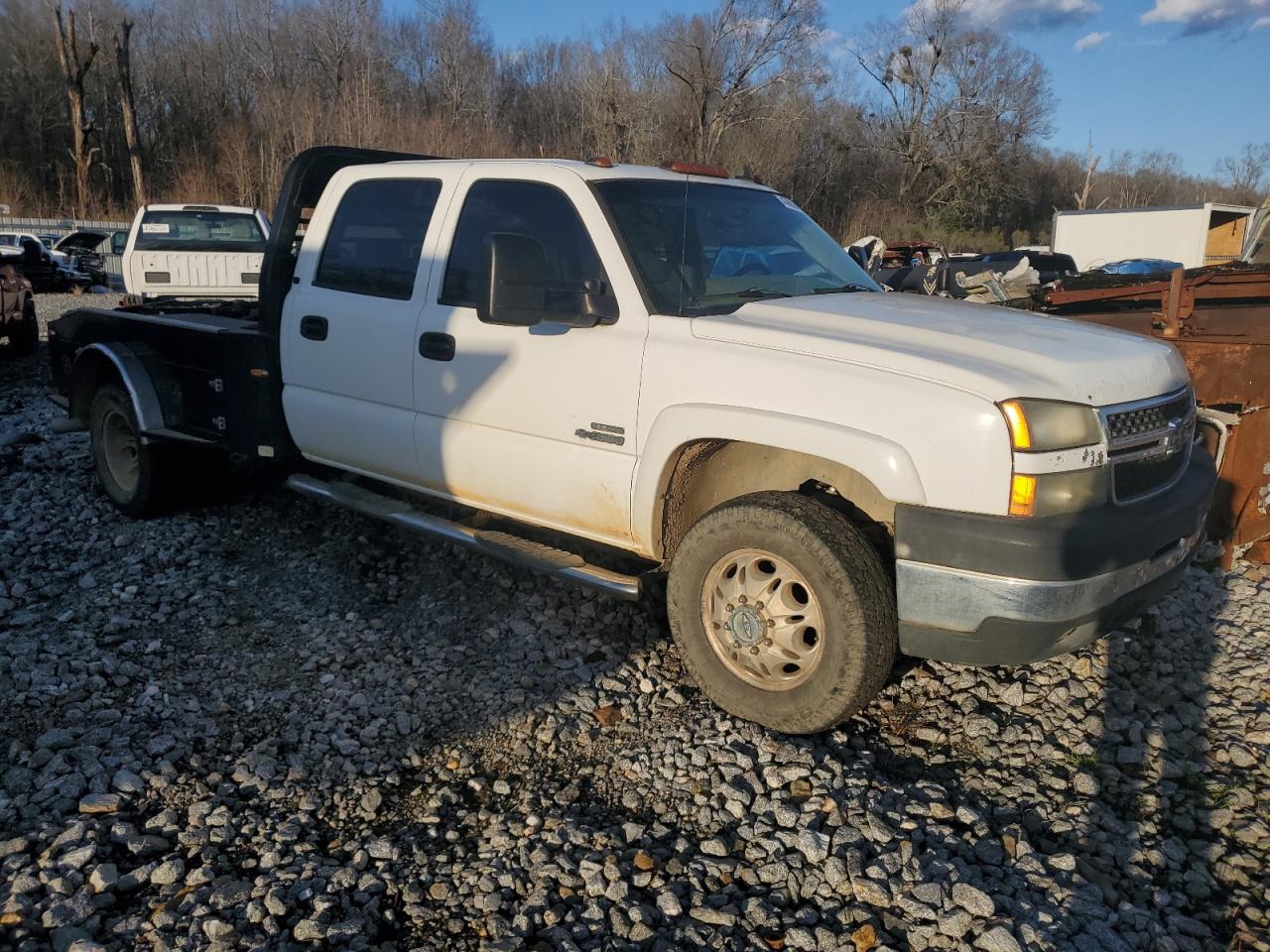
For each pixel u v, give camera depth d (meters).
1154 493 3.65
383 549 5.55
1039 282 8.79
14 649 4.43
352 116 32.72
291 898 3.00
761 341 3.73
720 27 38.53
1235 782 3.61
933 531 3.34
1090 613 3.36
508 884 3.07
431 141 32.97
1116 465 3.47
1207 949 2.87
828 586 3.55
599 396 4.06
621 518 4.09
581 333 4.12
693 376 3.80
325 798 3.52
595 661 4.41
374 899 3.01
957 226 52.06
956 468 3.30
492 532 4.68
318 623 4.79
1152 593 3.66
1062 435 3.29
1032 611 3.27
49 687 4.13
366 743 3.85
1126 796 3.54
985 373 3.36
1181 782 3.62
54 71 47.19
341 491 5.29
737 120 41.03
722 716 3.96
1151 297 6.04
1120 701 4.08
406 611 4.91
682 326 3.90
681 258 4.20
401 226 4.86
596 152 37.72
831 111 49.91
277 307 5.39
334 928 2.87
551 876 3.10
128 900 3.00
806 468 3.89
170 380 5.80
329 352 5.07
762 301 4.09
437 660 4.45
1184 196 69.75
